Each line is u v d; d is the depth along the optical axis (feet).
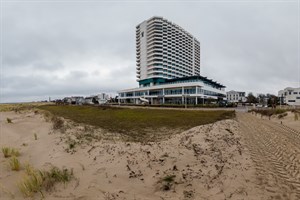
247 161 23.26
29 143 33.99
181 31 398.62
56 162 23.29
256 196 15.43
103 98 444.14
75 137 35.68
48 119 64.34
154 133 44.65
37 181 17.69
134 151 25.73
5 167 22.54
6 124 57.72
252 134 41.16
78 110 140.15
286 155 26.07
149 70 366.43
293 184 17.43
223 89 321.93
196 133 37.17
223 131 40.14
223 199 15.11
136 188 17.08
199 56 463.42
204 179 18.26
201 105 185.68
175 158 22.50
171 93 245.24
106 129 48.93
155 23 361.51
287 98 296.92
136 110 125.29
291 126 54.49
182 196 15.67
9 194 16.70
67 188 17.08
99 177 19.01
